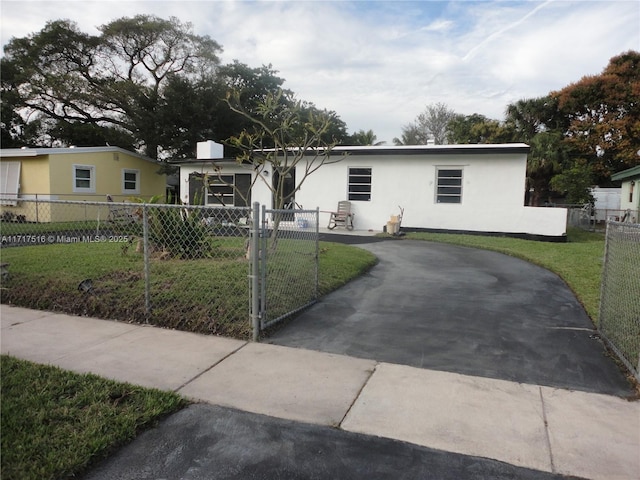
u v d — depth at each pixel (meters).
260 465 2.35
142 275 6.01
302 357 3.90
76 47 25.34
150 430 2.68
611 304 4.89
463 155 13.77
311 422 2.80
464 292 6.28
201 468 2.32
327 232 14.21
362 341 4.32
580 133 27.41
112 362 3.71
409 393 3.22
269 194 16.25
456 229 14.01
